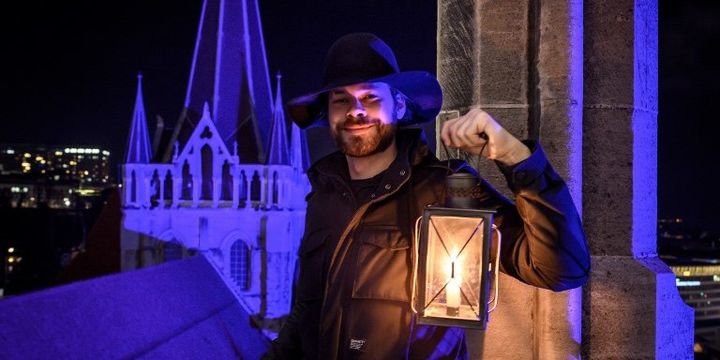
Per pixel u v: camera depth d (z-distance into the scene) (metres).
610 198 2.89
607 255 2.89
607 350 2.86
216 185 52.59
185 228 52.66
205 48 53.62
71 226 97.94
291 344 2.14
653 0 3.02
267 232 52.38
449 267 1.63
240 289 52.34
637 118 2.91
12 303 2.58
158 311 3.53
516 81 2.83
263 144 53.44
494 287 1.78
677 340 2.94
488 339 2.81
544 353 2.71
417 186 1.91
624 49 2.88
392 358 1.80
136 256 52.34
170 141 54.66
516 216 1.89
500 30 2.84
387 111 1.93
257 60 53.84
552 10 2.69
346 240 1.91
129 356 3.00
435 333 1.84
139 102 53.88
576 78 2.69
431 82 2.06
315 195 2.08
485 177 2.86
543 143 2.71
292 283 53.94
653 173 3.01
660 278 2.85
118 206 57.59
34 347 2.51
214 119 53.22
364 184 1.99
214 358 3.73
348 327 1.85
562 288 1.79
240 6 53.47
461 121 1.72
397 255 1.85
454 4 2.97
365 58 1.94
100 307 3.05
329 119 2.00
